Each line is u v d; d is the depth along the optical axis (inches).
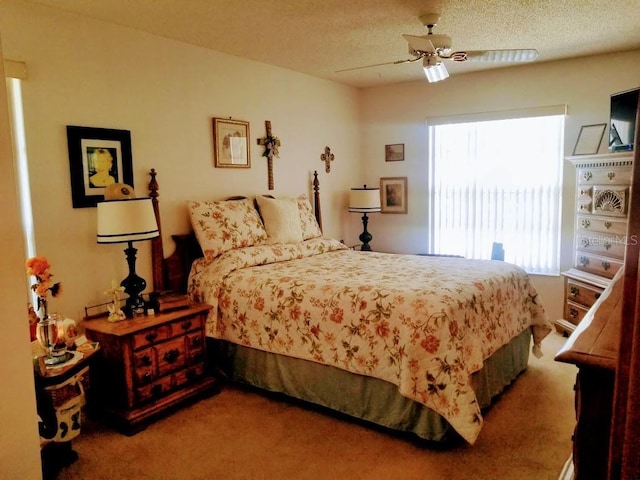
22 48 105.8
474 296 104.5
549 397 117.0
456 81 194.5
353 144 218.8
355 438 99.7
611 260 142.0
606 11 121.2
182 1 109.9
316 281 114.5
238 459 92.5
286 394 117.0
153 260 134.0
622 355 24.5
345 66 174.7
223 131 154.4
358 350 101.2
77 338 99.2
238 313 121.7
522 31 137.4
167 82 137.3
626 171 135.3
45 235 111.0
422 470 87.4
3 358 43.4
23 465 45.2
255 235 146.6
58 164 112.8
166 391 112.0
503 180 189.0
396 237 218.1
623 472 23.8
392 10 118.6
